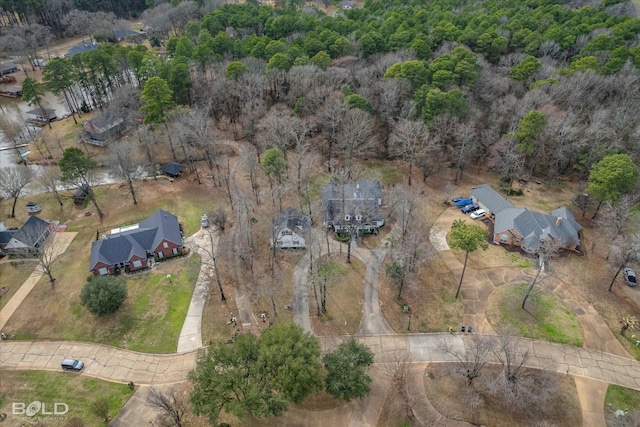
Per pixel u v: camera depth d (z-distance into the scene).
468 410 50.06
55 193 83.31
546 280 65.62
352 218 74.62
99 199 85.94
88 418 49.28
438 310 61.94
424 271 67.81
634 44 107.75
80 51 150.50
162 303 63.16
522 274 66.88
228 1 191.50
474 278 66.62
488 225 76.75
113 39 165.75
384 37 120.50
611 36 109.38
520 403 49.84
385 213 79.44
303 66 97.19
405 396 51.22
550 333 58.09
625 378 52.94
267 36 126.25
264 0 197.62
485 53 112.62
